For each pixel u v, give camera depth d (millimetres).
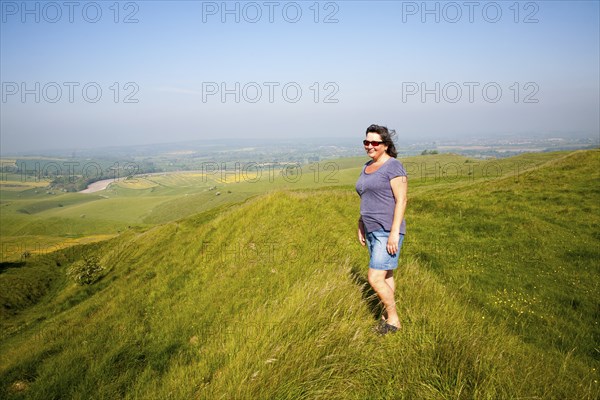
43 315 20297
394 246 4117
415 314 4527
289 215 15523
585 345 5965
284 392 3324
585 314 7477
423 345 3822
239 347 4711
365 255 9117
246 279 9773
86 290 21875
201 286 10922
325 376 3484
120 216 147750
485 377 3281
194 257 14125
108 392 5883
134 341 7914
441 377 3371
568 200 17422
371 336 4074
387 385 3381
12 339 16156
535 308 7629
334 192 22219
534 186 21484
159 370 6426
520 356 4094
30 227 125188
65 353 8023
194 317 8531
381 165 4359
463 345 3758
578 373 4340
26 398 6414
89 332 9633
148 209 155375
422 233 14555
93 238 83750
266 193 21062
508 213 16438
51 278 35938
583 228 13547
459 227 15195
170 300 10602
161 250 22422
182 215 127938
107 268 26281
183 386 4426
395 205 4207
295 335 4062
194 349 6801
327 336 3926
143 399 4777
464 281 9188
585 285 8977
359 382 3436
